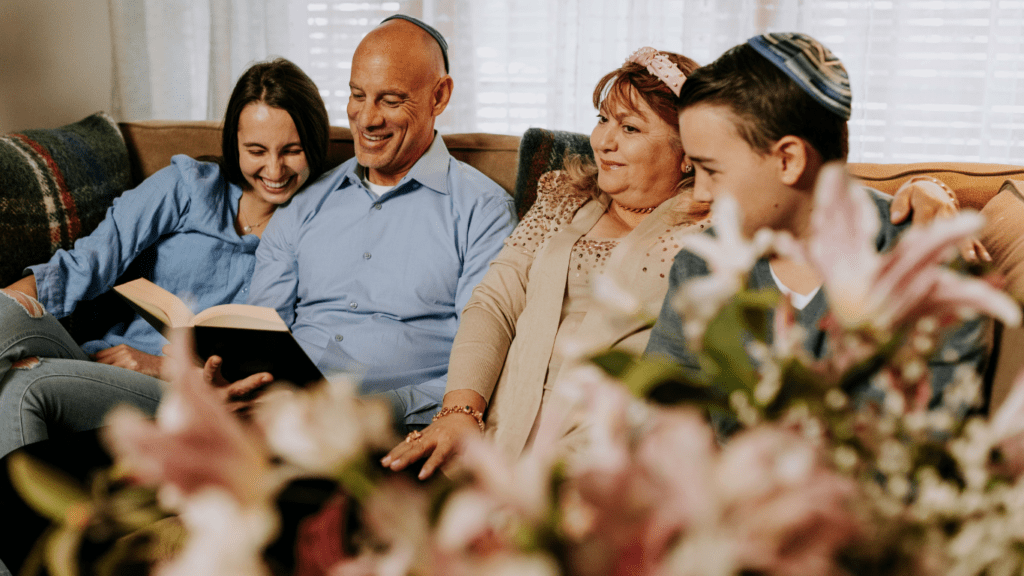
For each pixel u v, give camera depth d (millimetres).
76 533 417
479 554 344
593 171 1423
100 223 1726
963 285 372
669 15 2285
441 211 1601
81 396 1321
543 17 2334
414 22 1627
